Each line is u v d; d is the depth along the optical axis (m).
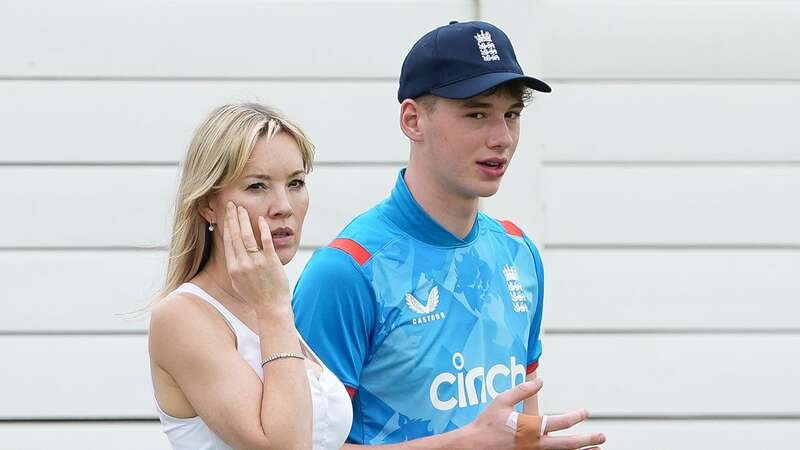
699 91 16.58
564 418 9.84
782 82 16.66
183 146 16.06
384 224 10.62
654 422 16.41
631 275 16.44
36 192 15.92
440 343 10.44
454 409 10.41
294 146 9.34
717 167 16.58
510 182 16.27
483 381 10.61
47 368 15.84
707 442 16.42
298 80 16.20
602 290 16.42
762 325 16.50
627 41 16.52
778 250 16.58
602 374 16.39
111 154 16.02
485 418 9.97
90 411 15.87
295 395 8.80
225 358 8.96
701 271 16.48
